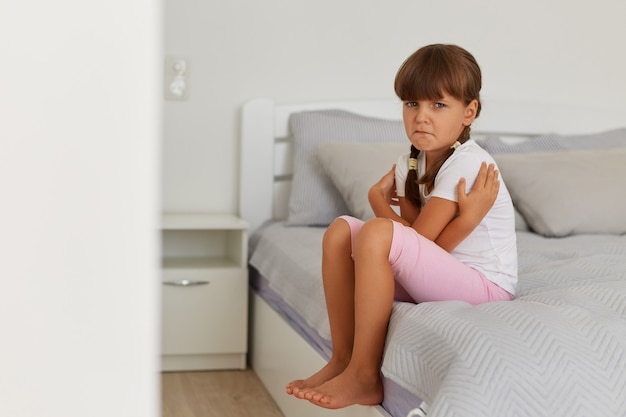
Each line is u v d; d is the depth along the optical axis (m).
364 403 1.50
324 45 3.09
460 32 3.25
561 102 3.39
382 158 2.70
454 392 1.18
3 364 0.35
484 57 3.29
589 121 3.33
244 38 3.00
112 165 0.35
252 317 2.80
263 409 2.34
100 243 0.35
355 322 1.52
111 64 0.35
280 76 3.05
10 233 0.35
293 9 3.04
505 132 3.28
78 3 0.34
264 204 2.98
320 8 3.07
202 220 2.79
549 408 1.17
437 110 1.62
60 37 0.34
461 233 1.57
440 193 1.60
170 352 2.69
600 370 1.21
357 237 1.51
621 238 2.46
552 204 2.59
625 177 2.68
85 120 0.35
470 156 1.60
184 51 2.95
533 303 1.39
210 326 2.71
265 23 3.02
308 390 1.50
